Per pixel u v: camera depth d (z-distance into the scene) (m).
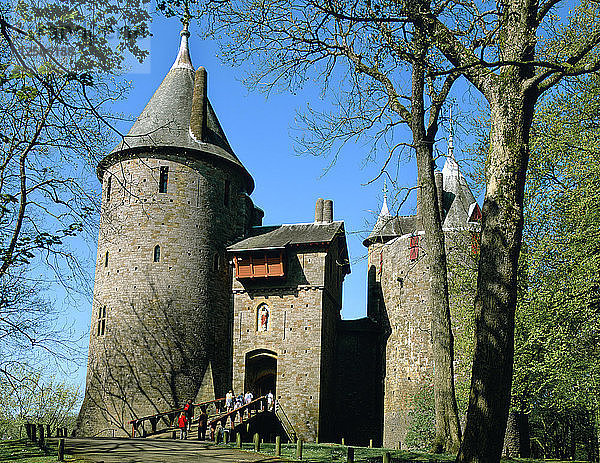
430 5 13.59
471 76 12.69
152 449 21.48
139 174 38.00
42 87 14.23
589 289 20.52
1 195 15.84
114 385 35.28
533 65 11.48
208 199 39.12
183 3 12.72
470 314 27.20
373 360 43.44
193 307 37.09
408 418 38.41
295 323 37.53
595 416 24.25
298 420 36.00
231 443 25.05
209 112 42.69
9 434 33.03
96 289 38.06
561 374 21.47
